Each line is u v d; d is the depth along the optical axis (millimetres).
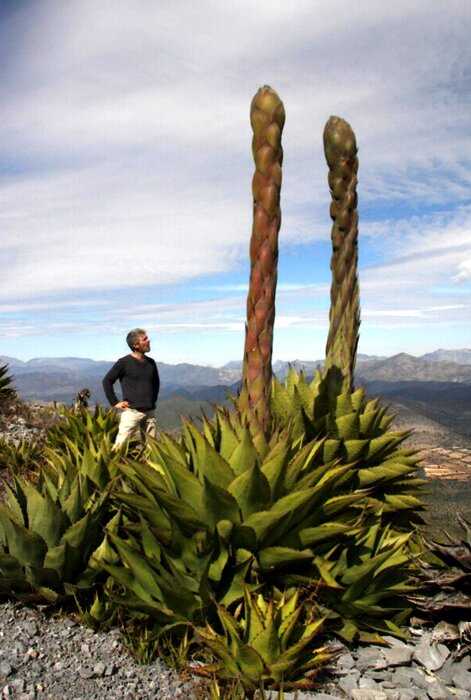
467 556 4340
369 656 3854
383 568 4109
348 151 5504
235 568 3807
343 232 5566
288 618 3584
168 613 3717
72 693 3418
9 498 4777
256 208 3875
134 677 3611
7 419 12164
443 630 4148
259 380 4008
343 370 5551
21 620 4133
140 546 4160
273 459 3729
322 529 3846
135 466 3924
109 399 8461
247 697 3439
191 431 3967
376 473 5004
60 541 4395
